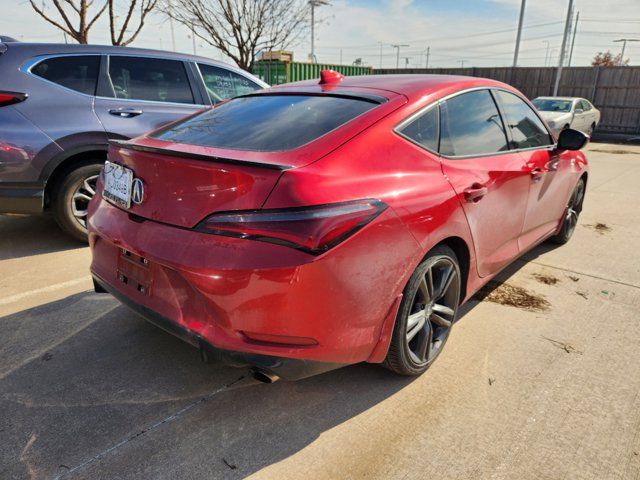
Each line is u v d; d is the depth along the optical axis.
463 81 2.86
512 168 2.98
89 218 2.51
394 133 2.25
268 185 1.77
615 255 4.41
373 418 2.21
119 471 1.89
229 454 1.99
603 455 2.00
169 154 1.95
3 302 3.25
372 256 1.96
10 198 3.91
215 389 2.40
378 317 2.07
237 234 1.79
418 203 2.15
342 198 1.87
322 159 1.96
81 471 1.89
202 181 1.86
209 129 2.47
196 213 1.88
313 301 1.82
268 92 2.89
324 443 2.05
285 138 2.15
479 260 2.77
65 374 2.49
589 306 3.35
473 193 2.51
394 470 1.91
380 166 2.11
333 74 2.86
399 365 2.34
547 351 2.77
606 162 11.05
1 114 3.83
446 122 2.59
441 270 2.49
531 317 3.18
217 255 1.79
